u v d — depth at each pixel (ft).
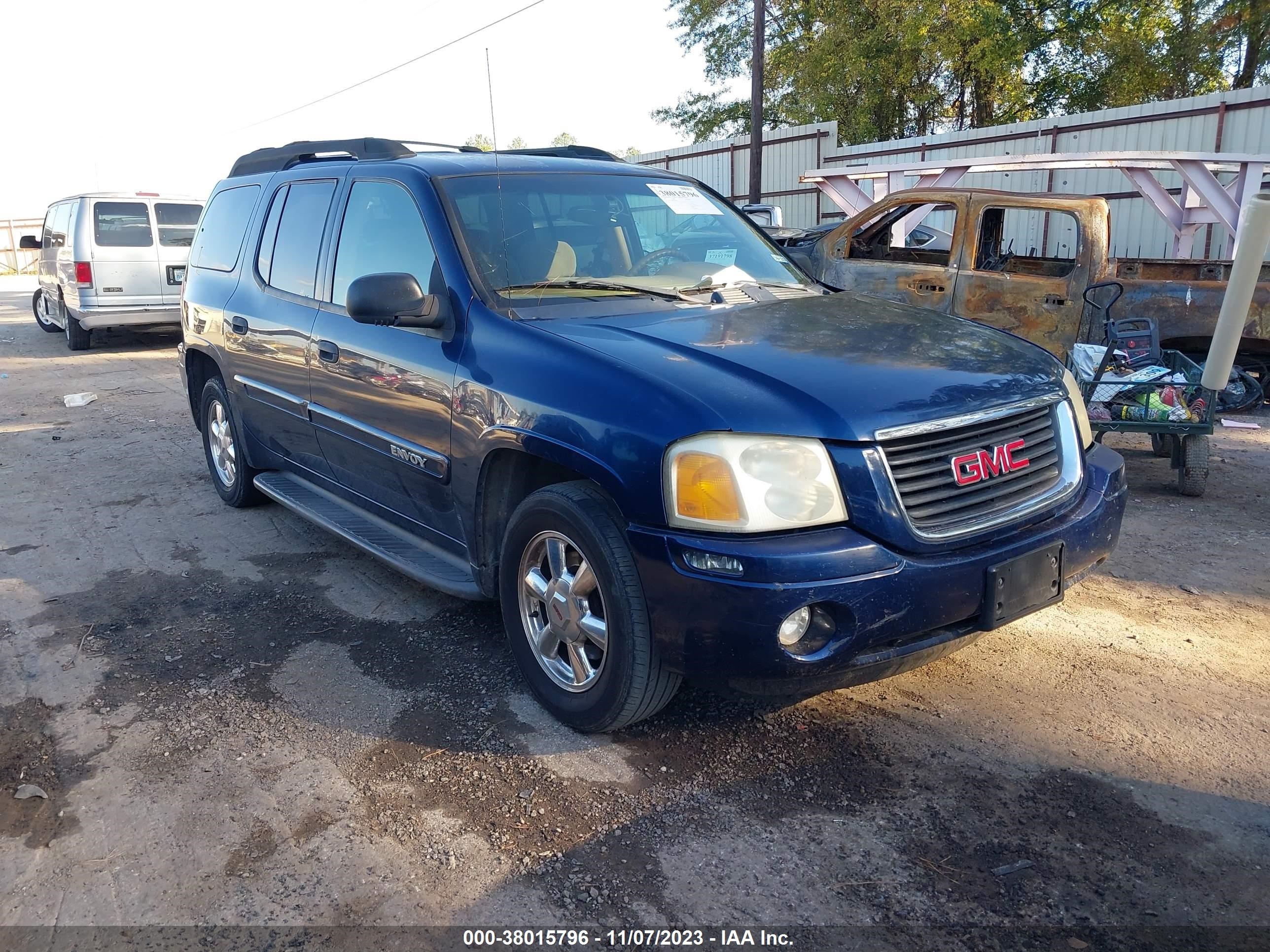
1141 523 17.61
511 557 10.97
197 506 19.80
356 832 9.11
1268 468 21.21
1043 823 9.02
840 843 8.80
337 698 11.67
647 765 10.09
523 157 14.16
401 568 12.93
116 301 42.22
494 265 11.92
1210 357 17.81
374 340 12.95
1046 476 10.29
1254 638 12.80
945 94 86.79
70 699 11.86
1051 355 11.71
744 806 9.37
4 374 38.50
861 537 8.85
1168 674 11.82
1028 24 76.33
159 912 8.16
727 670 8.96
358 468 14.07
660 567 9.04
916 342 10.91
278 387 15.75
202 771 10.21
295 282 15.46
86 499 20.49
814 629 8.89
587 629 10.13
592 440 9.55
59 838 9.19
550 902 8.13
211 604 14.69
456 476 11.57
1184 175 33.65
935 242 42.42
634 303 11.91
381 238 13.38
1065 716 10.88
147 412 29.91
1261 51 69.51
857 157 66.80
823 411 9.02
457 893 8.27
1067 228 50.55
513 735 10.71
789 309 12.11
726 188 78.74
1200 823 8.97
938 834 8.90
